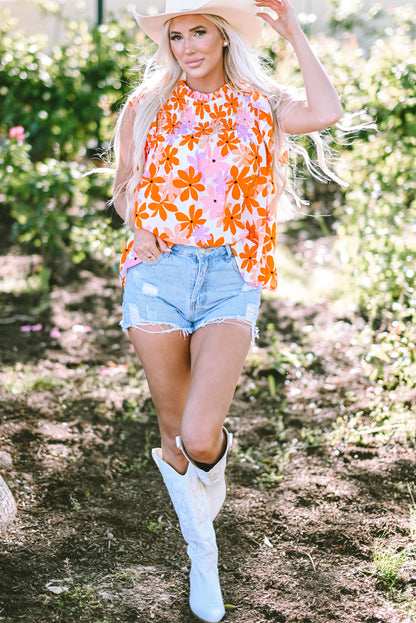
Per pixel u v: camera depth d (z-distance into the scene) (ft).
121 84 22.18
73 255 20.26
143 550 9.96
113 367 15.19
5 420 12.60
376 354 14.15
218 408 8.09
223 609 8.79
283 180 9.14
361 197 18.19
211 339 8.37
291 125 8.67
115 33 23.27
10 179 19.13
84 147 22.95
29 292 18.58
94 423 13.02
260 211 8.70
